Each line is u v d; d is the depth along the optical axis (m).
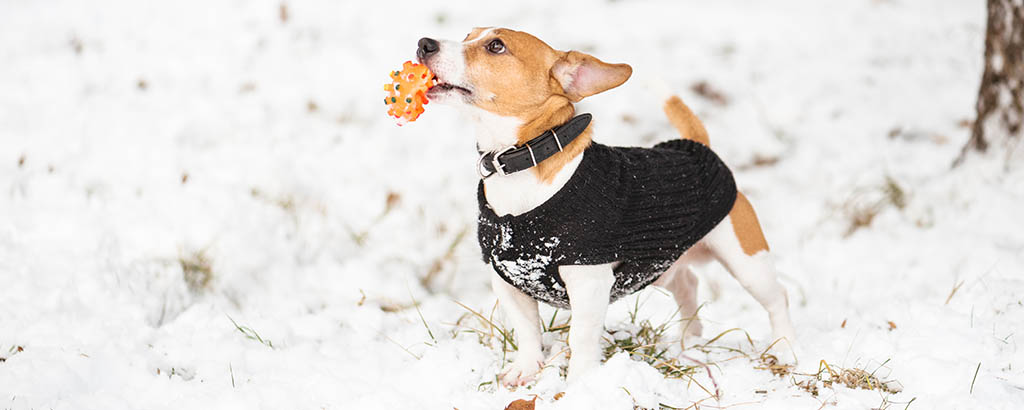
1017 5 5.24
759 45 7.79
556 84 3.18
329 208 5.54
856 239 5.22
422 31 7.74
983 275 4.34
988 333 3.53
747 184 6.10
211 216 5.11
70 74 6.95
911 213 5.35
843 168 6.19
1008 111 5.42
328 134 6.41
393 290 4.73
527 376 3.30
